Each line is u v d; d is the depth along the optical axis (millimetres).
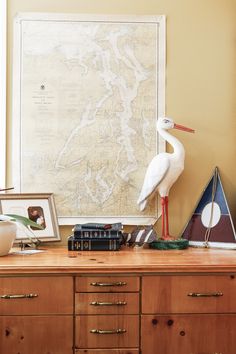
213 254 1900
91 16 2236
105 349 1635
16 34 2215
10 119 2215
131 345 1639
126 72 2246
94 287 1642
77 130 2230
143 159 2240
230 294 1661
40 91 2223
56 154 2223
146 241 2057
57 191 2221
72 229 2217
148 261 1711
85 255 1871
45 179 2219
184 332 1646
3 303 1623
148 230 2094
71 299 1636
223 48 2266
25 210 2135
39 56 2223
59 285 1636
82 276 1641
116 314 1643
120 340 1639
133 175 2238
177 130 2262
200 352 1646
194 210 2201
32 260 1737
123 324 1642
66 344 1630
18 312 1625
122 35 2246
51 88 2225
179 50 2258
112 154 2236
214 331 1652
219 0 2268
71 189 2225
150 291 1648
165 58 2250
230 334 1654
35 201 2156
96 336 1635
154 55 2248
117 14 2244
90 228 2023
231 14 2266
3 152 2205
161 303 1648
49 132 2223
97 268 1626
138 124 2242
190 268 1641
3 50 2211
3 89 2207
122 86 2244
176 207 2246
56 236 2145
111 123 2240
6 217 1883
